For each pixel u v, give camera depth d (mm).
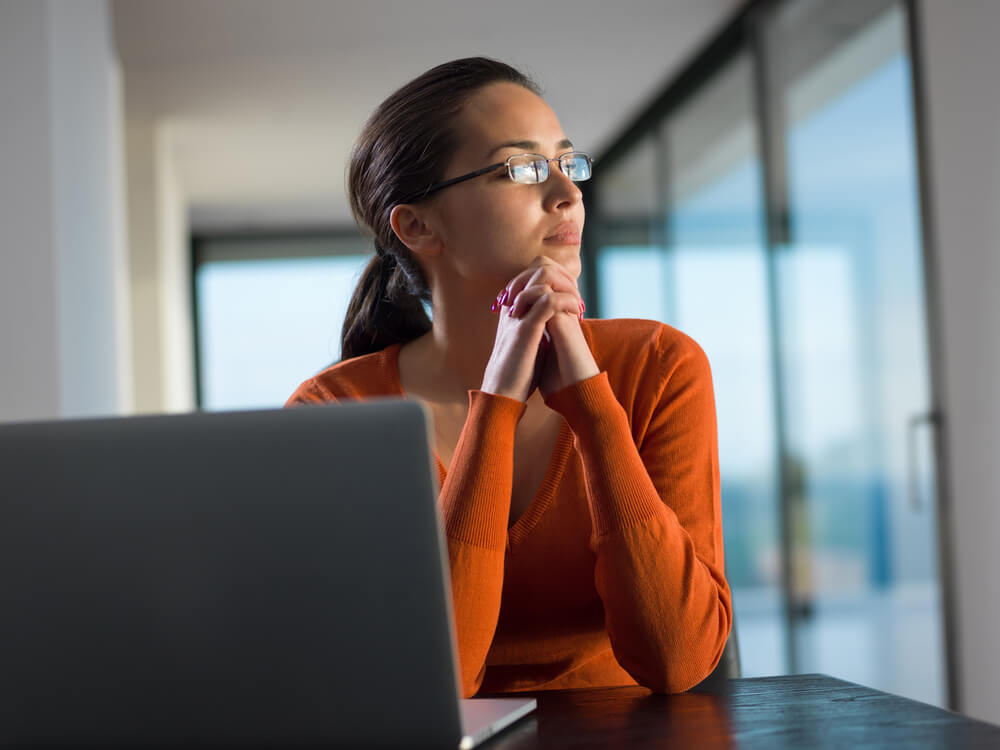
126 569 713
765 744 744
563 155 1249
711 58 4645
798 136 3707
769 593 3961
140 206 5180
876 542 3105
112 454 713
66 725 731
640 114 5562
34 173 2395
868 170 3090
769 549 3967
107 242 3223
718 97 4578
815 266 3535
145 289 5125
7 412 2352
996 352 2492
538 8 4191
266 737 710
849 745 731
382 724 700
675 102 5121
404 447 688
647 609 1026
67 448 718
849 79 3242
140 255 5145
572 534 1191
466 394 1312
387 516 691
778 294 3891
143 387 5062
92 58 3037
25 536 725
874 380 3074
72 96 2674
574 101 5344
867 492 3145
